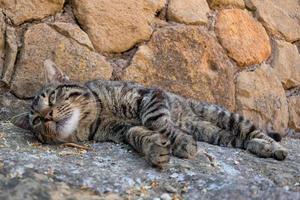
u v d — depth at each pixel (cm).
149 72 160
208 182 117
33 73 148
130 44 159
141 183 117
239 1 183
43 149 129
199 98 166
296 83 195
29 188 108
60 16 154
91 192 111
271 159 140
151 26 163
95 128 142
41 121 135
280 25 195
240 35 179
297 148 163
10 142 131
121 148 135
